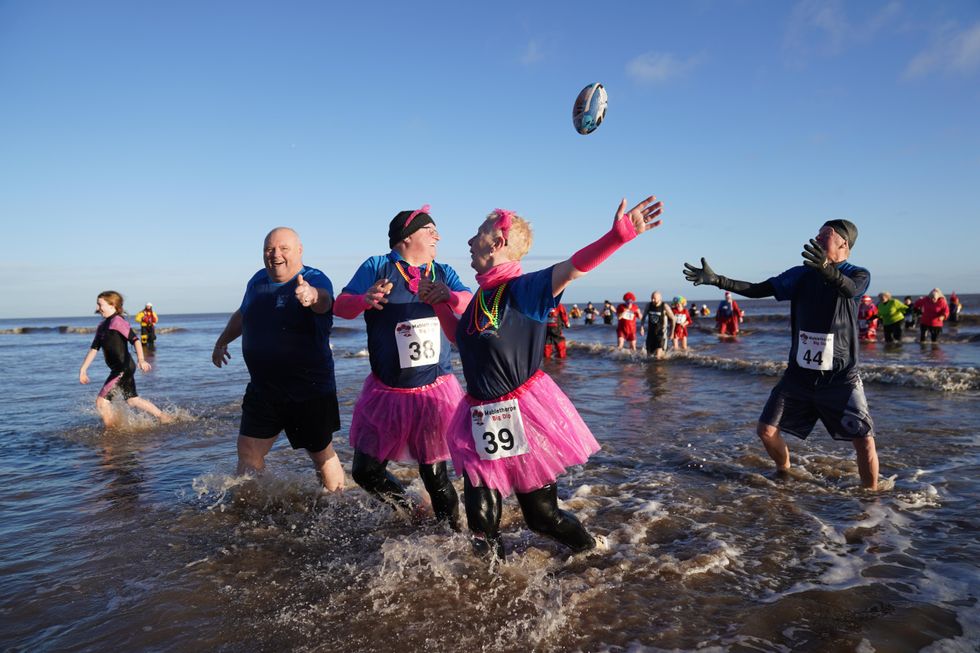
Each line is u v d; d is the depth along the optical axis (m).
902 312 18.55
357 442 3.68
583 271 2.51
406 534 3.58
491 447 2.78
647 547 3.29
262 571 3.10
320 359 4.15
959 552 3.09
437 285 3.03
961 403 7.57
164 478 5.02
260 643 2.41
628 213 2.39
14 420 8.30
